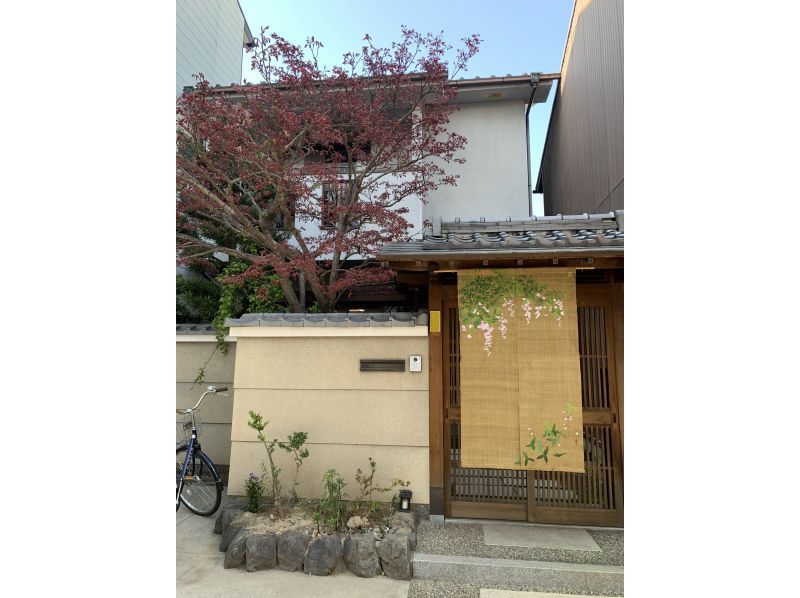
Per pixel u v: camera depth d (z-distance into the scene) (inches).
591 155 366.6
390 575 154.9
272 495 198.4
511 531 178.5
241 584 150.6
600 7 336.8
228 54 464.1
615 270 194.1
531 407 182.2
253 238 272.5
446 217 393.4
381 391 197.9
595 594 147.2
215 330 251.0
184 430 221.8
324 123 245.4
